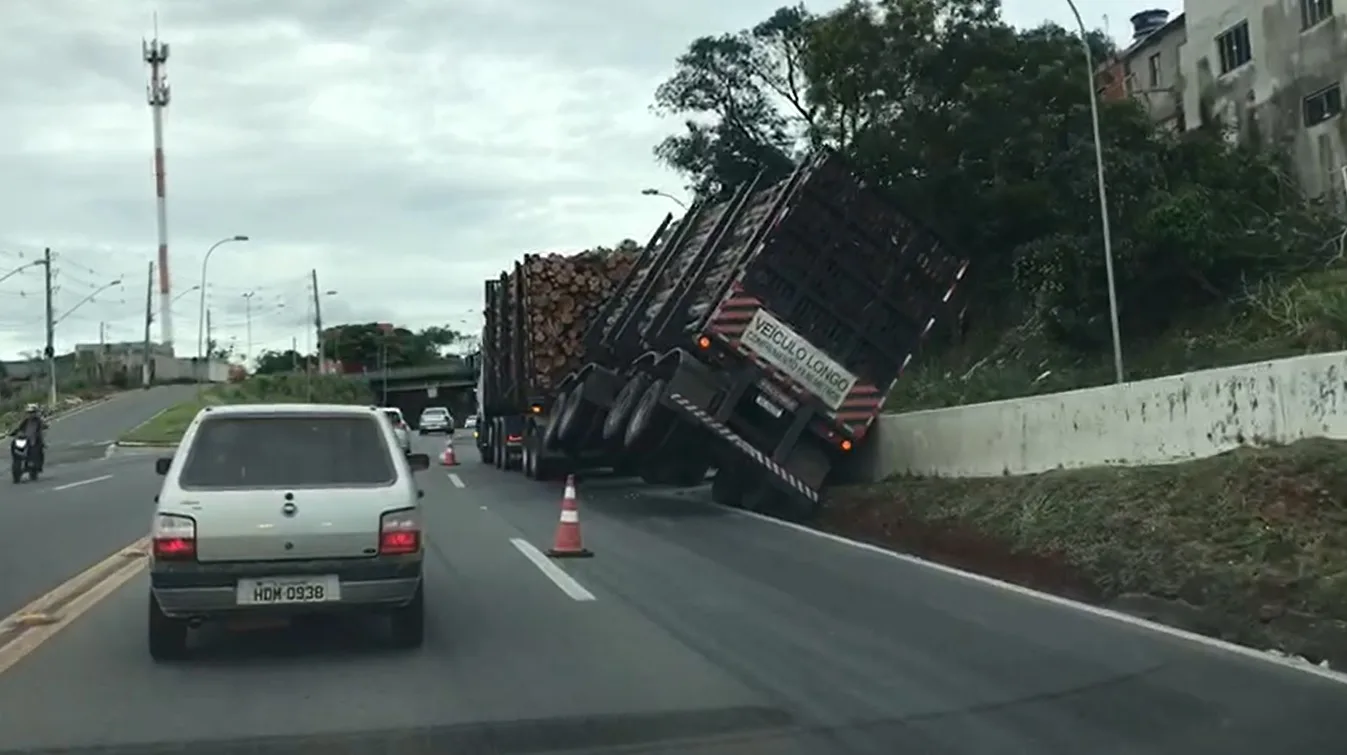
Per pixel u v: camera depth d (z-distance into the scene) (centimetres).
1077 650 912
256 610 850
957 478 1809
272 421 920
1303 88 3094
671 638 970
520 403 3100
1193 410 1414
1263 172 2970
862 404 1895
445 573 1330
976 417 1792
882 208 1880
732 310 1856
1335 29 2978
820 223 1870
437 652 923
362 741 693
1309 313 2347
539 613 1084
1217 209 2770
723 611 1088
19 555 1544
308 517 859
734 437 1884
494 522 1889
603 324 2562
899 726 711
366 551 869
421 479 2959
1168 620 1038
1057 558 1263
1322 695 770
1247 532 1125
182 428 6253
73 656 930
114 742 697
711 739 689
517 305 3069
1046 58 3172
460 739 695
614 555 1473
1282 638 924
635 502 2234
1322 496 1149
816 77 3409
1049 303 2878
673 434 2105
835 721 723
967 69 3203
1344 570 1000
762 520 1870
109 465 3900
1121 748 664
